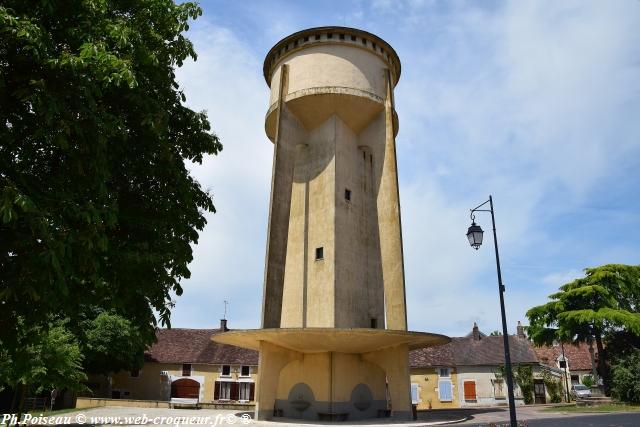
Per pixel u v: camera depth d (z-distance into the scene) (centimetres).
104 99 838
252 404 3441
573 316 3378
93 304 881
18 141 723
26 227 682
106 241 705
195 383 4253
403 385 2012
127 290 888
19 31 641
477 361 4181
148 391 4231
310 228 2317
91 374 4153
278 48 2655
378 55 2584
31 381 1541
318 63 2452
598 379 4191
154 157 931
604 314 3247
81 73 709
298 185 2445
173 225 981
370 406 2100
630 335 3394
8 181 638
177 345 4522
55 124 679
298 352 2119
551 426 1831
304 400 2042
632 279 3578
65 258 689
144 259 855
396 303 2195
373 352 2136
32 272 656
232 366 4297
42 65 684
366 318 2241
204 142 1086
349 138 2497
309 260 2256
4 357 1416
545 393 4000
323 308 2128
